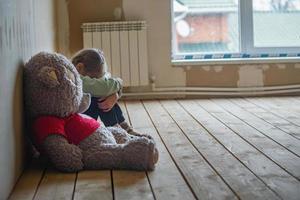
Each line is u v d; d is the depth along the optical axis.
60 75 1.73
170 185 1.49
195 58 4.25
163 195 1.38
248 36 4.25
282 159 1.81
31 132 1.79
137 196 1.38
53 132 1.69
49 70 1.71
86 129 1.76
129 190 1.44
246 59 4.16
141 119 2.97
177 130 2.53
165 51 4.14
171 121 2.86
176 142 2.20
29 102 1.75
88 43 3.99
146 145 1.68
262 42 4.30
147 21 4.12
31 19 2.13
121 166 1.70
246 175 1.58
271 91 4.19
